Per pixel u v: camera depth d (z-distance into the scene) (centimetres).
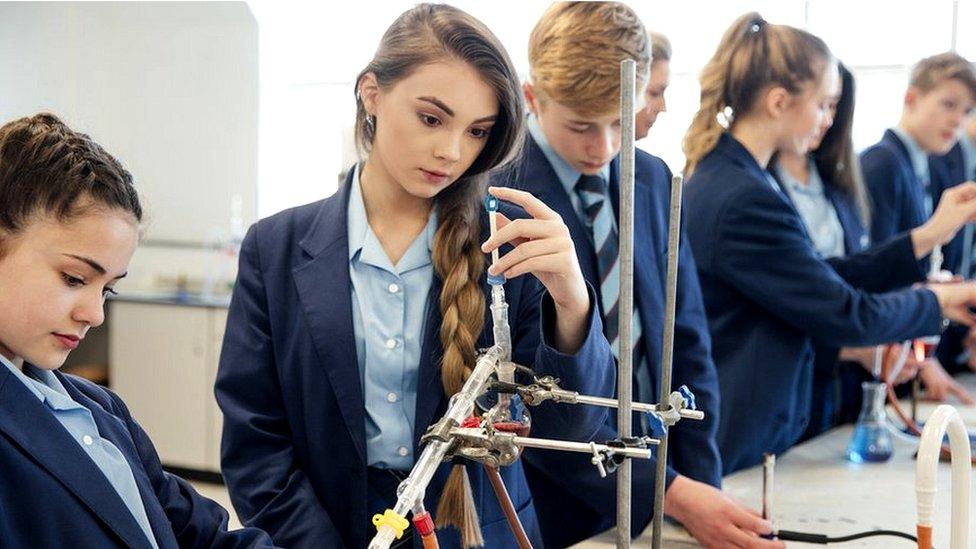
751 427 207
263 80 504
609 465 91
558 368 114
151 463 117
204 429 456
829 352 241
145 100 526
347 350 134
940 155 342
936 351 308
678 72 424
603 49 146
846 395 254
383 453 134
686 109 420
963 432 120
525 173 162
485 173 136
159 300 464
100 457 104
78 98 542
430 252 137
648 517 152
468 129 122
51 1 544
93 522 98
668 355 102
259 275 142
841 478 196
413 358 134
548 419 117
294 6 500
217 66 510
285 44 505
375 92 129
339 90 499
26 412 96
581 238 163
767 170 240
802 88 212
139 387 470
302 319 136
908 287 239
